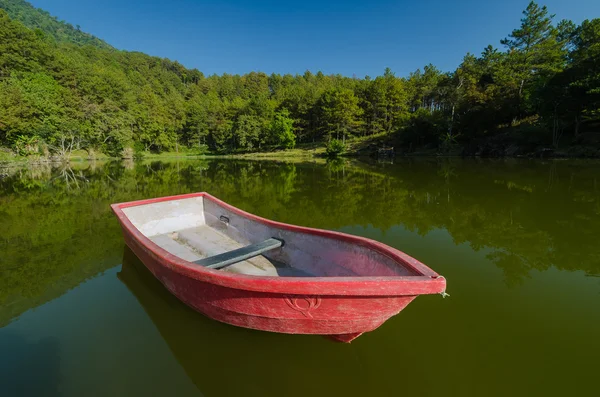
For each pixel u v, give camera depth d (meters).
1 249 5.82
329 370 2.74
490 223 7.29
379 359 2.86
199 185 15.27
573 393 2.44
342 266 3.53
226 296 2.81
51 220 8.09
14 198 11.75
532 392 2.46
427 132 38.88
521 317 3.48
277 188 13.76
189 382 2.61
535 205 8.95
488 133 34.31
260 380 2.64
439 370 2.71
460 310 3.63
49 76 43.66
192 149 57.66
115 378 2.65
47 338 3.15
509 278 4.46
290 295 2.47
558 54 34.12
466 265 4.95
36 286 4.29
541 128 27.84
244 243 5.10
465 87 36.28
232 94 91.25
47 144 35.00
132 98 53.16
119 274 4.61
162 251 3.44
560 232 6.47
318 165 27.36
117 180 17.77
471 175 16.19
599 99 23.28
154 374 2.69
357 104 51.91
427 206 9.28
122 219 4.77
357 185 14.07
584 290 4.07
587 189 11.12
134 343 3.08
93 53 92.12
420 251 5.61
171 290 3.68
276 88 95.62
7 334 3.22
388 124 49.12
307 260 3.96
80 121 40.78
